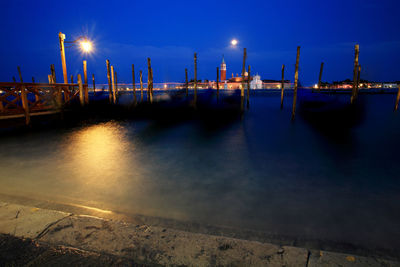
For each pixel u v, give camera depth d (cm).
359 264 184
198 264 186
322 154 691
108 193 419
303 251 200
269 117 1617
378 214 345
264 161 620
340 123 1337
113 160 625
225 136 975
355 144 827
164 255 197
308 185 461
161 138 925
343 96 3503
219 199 398
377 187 450
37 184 459
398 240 280
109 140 880
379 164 595
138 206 371
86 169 550
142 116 1684
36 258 195
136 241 216
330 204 379
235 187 450
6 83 959
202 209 361
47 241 216
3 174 515
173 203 381
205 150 738
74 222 247
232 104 2572
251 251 201
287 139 916
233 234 293
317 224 317
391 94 4016
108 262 190
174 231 232
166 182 474
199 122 1398
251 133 1044
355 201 389
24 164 586
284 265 184
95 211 350
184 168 562
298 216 340
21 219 253
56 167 565
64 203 377
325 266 182
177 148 760
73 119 1453
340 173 529
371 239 283
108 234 226
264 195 413
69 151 718
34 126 1162
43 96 1219
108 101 2530
